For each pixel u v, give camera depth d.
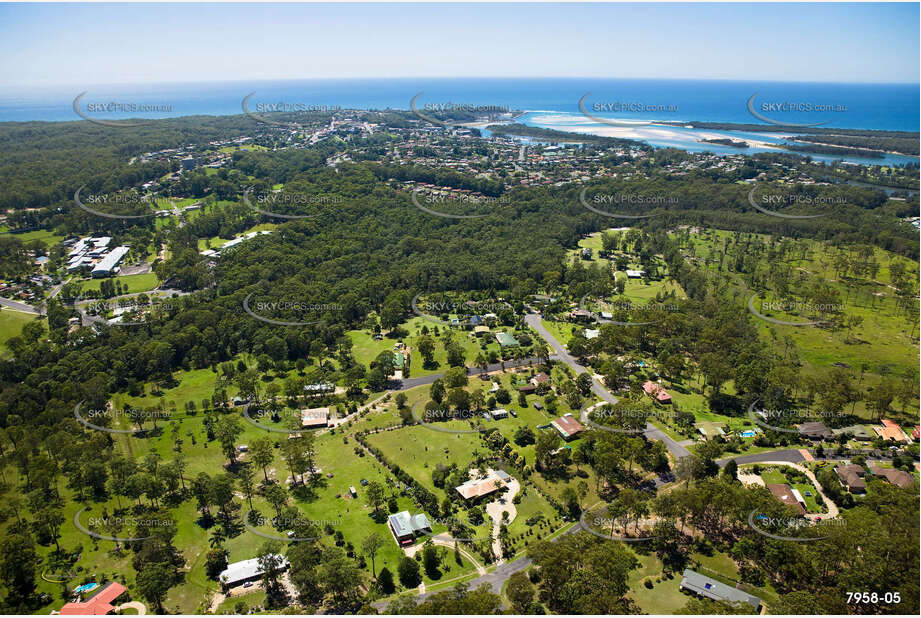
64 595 110.12
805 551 109.50
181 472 142.88
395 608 101.62
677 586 110.75
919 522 113.19
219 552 117.62
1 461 146.38
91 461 142.38
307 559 111.88
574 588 104.06
